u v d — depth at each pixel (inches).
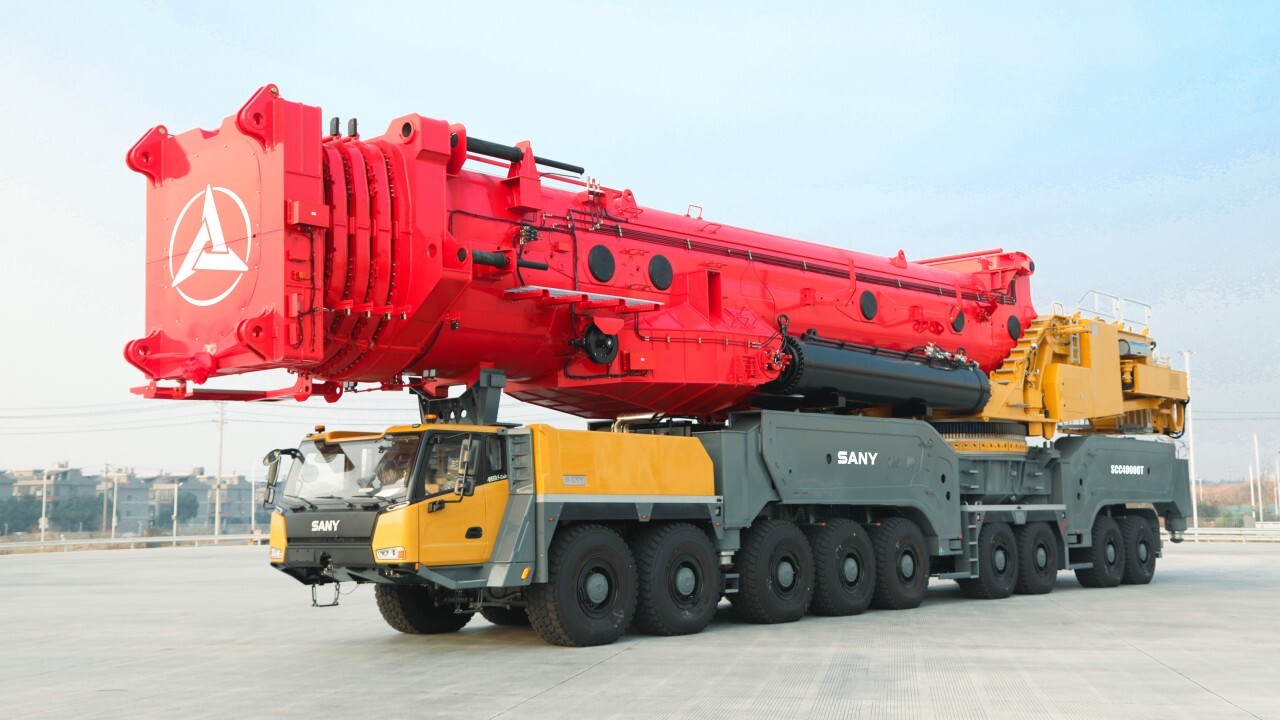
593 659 436.1
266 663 438.6
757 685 370.0
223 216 443.5
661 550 510.0
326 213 431.8
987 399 727.1
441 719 314.5
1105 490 817.5
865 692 355.6
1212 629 530.3
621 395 561.9
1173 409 930.1
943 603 681.0
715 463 554.9
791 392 618.8
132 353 455.5
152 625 594.2
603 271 539.8
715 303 596.1
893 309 704.4
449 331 486.9
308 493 478.9
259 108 424.8
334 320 456.8
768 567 562.9
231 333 430.6
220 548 1873.8
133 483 4992.6
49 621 618.8
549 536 467.5
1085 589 794.2
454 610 551.2
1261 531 2018.9
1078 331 808.9
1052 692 354.3
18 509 4347.9
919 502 658.8
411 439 456.1
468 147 482.6
